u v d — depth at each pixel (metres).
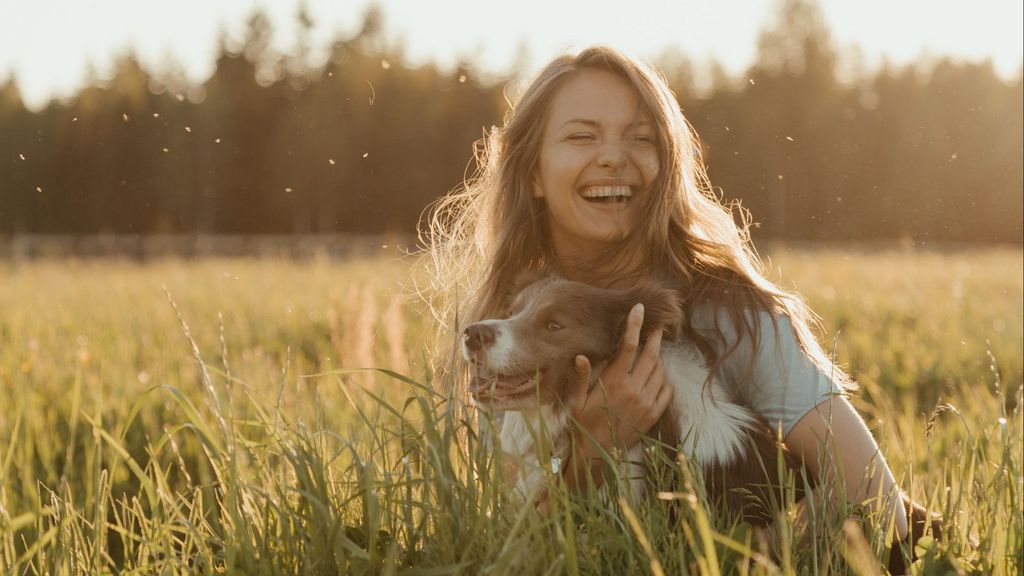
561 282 3.36
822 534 2.75
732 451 3.04
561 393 3.22
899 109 51.47
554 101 3.58
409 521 2.73
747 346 3.26
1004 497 3.12
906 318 11.35
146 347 9.05
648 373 3.12
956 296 12.89
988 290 14.59
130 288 16.25
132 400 6.12
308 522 2.73
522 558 2.45
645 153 3.50
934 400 6.73
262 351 8.38
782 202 45.31
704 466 3.03
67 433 5.39
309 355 9.19
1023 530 2.76
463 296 4.08
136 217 48.06
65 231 45.12
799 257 25.80
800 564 2.82
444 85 56.66
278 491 2.88
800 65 53.34
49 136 44.56
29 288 16.36
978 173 35.91
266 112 53.53
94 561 2.88
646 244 3.51
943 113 49.97
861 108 52.72
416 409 4.62
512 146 3.72
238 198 51.59
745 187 46.25
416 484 2.85
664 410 3.16
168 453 5.14
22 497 4.12
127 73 52.62
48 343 9.10
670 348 3.28
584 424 3.14
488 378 3.17
